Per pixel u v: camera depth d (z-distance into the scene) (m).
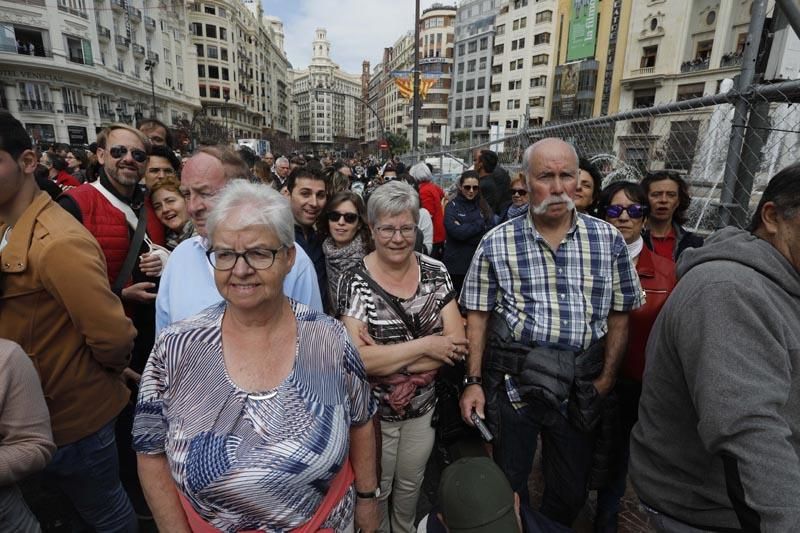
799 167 1.07
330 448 1.14
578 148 4.39
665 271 2.08
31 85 30.73
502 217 4.06
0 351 1.21
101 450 1.68
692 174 3.23
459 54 63.06
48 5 30.34
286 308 1.25
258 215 1.09
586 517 2.36
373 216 1.83
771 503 0.92
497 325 1.95
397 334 1.87
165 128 3.53
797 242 1.05
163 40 46.66
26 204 1.47
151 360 1.16
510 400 1.89
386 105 103.50
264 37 87.44
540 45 49.59
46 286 1.43
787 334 1.03
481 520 1.35
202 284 1.62
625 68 32.97
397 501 2.08
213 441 1.07
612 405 1.88
